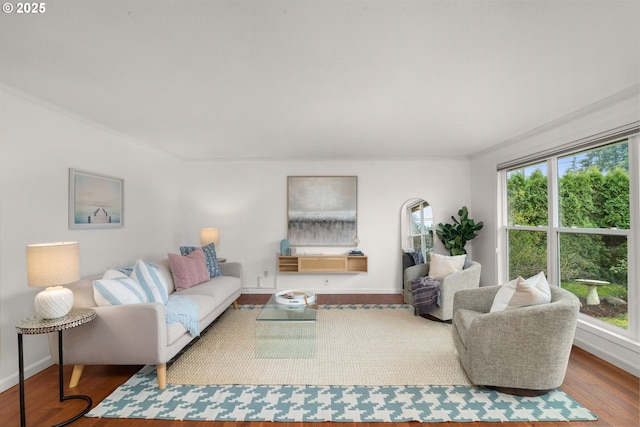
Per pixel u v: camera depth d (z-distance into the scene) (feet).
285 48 6.10
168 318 8.43
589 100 8.81
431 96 8.55
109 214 11.66
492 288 9.30
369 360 9.23
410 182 17.42
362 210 17.43
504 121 10.77
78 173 10.18
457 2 4.76
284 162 17.46
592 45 5.99
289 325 12.16
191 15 5.06
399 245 17.38
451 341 10.63
